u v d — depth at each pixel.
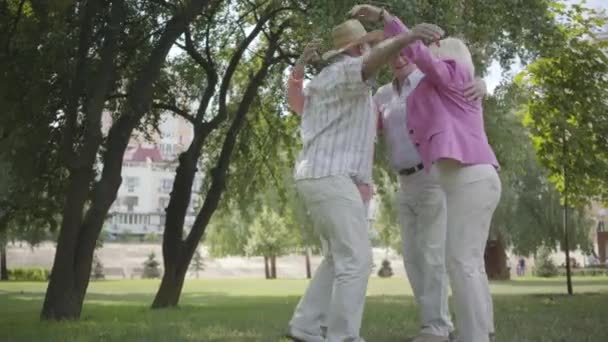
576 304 11.71
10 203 13.36
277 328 6.82
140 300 18.50
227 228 42.97
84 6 11.35
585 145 16.84
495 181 4.17
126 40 13.02
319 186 4.23
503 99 14.32
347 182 4.21
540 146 17.83
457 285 4.12
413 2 9.25
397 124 5.45
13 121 11.98
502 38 11.45
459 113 4.23
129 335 6.55
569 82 16.77
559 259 61.62
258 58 17.78
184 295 21.05
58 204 13.39
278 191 19.42
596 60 16.22
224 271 60.78
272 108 18.12
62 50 11.55
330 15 9.39
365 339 5.72
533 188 29.77
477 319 4.07
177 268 13.88
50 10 10.50
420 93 4.34
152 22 13.29
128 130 11.21
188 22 11.42
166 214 14.07
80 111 12.32
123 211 99.69
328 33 9.38
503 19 11.29
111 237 86.94
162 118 16.62
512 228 30.05
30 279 46.12
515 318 7.80
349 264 4.18
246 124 17.94
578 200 18.42
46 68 11.82
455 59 4.50
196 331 6.83
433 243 5.39
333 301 4.19
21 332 7.43
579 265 58.19
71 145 10.78
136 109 11.15
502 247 34.62
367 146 4.39
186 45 14.31
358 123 4.36
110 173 11.02
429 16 9.99
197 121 14.35
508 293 18.66
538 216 29.78
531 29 11.59
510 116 19.91
